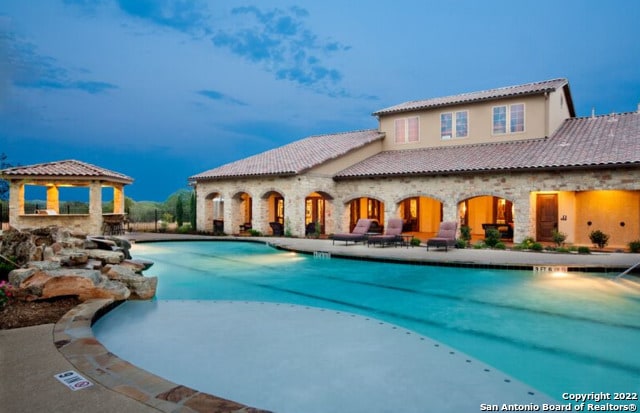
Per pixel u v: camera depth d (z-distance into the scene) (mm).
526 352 6852
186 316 7980
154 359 5645
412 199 28219
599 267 12555
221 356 5805
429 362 5750
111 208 34594
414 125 25969
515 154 20297
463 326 8250
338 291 11281
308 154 25938
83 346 5086
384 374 5309
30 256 10109
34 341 5285
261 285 12102
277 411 4305
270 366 5477
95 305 7395
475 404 4578
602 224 19406
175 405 3648
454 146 24297
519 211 19016
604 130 20984
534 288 11070
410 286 11750
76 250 11344
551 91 21391
